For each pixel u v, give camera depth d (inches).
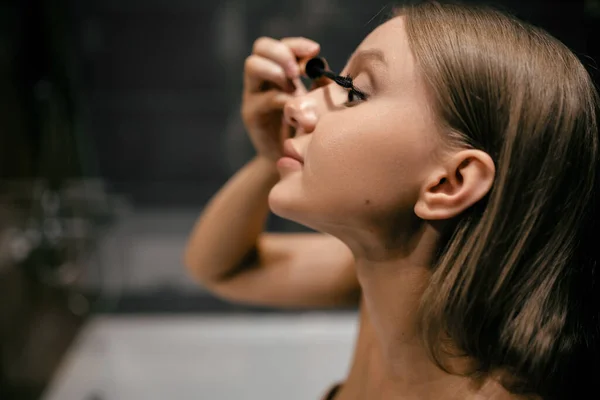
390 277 20.0
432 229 18.8
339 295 27.4
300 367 66.3
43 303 54.6
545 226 17.8
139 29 64.9
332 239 28.1
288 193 19.6
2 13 47.9
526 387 18.5
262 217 27.1
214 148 69.6
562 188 17.7
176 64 66.1
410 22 19.2
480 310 18.2
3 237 45.6
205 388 64.6
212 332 68.9
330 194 18.7
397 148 18.0
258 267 27.9
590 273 19.5
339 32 56.7
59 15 61.4
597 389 20.1
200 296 71.2
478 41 17.9
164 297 70.9
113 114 67.9
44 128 55.0
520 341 18.0
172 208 71.3
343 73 20.9
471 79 17.6
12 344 47.8
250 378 65.2
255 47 24.0
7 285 46.9
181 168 70.2
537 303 18.0
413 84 18.1
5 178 46.0
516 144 17.2
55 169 56.7
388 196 18.4
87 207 62.0
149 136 68.9
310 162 19.1
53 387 57.6
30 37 53.6
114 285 69.9
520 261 18.0
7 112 47.4
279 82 23.1
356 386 23.3
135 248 71.0
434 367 19.9
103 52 65.4
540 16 45.1
